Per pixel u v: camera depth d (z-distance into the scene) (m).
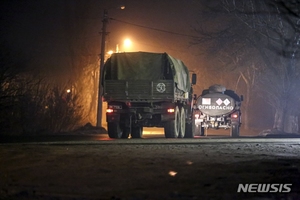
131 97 33.84
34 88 45.75
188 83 39.81
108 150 23.28
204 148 24.47
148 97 33.69
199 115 42.28
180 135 36.97
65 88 51.66
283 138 36.34
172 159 19.52
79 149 23.77
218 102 41.91
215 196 12.83
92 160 19.25
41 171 16.66
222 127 42.25
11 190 13.70
